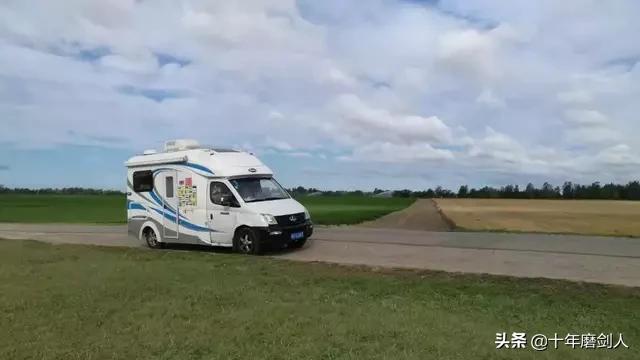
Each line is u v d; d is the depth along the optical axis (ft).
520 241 62.54
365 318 26.30
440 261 46.65
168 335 24.06
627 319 26.55
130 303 30.12
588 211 175.22
